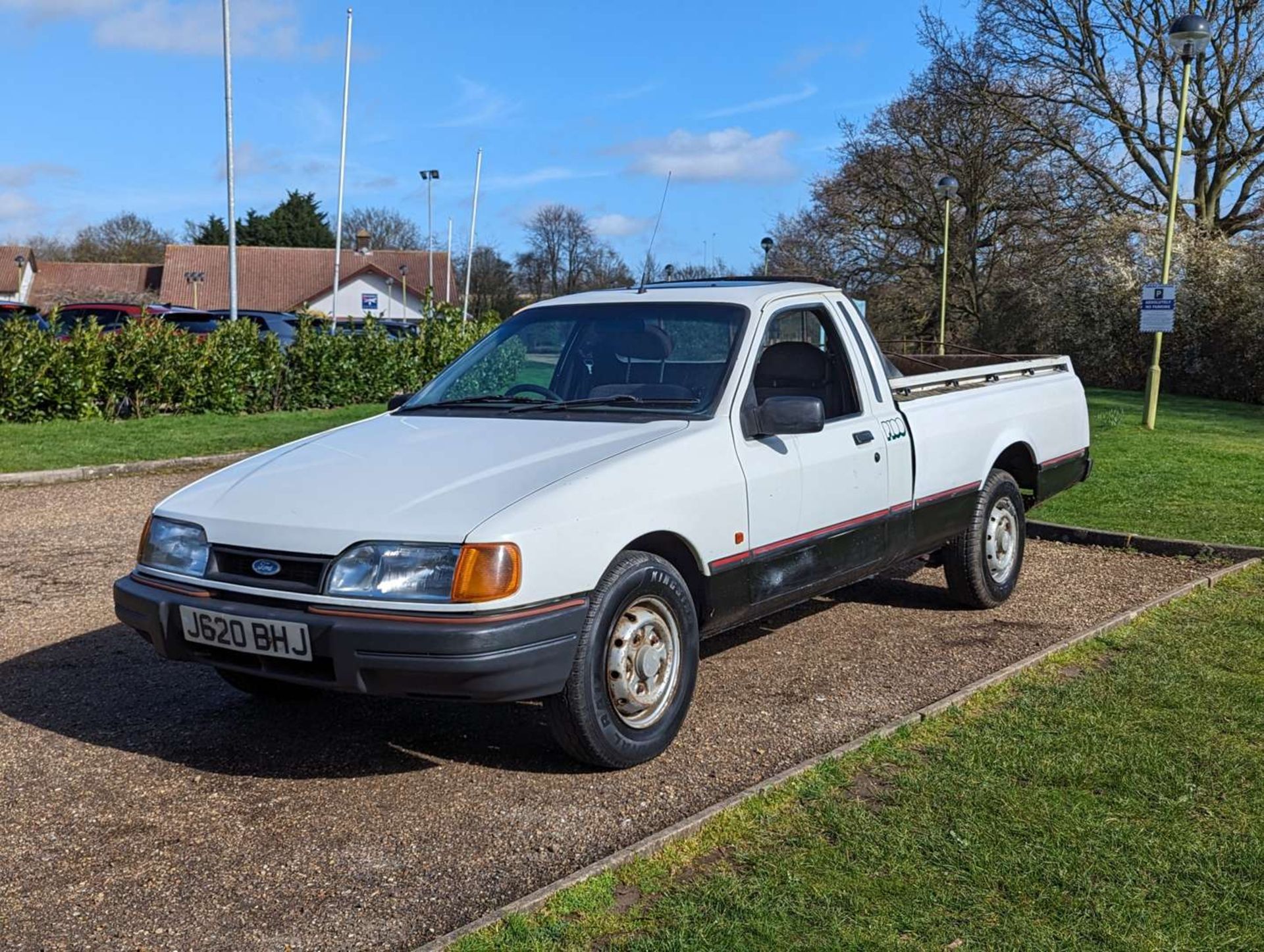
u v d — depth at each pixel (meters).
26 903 3.36
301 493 4.27
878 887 3.30
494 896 3.38
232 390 17.80
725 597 4.70
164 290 72.81
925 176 34.06
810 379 5.39
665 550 4.59
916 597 7.05
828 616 6.61
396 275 74.00
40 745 4.61
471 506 3.98
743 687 5.30
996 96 31.11
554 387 5.31
